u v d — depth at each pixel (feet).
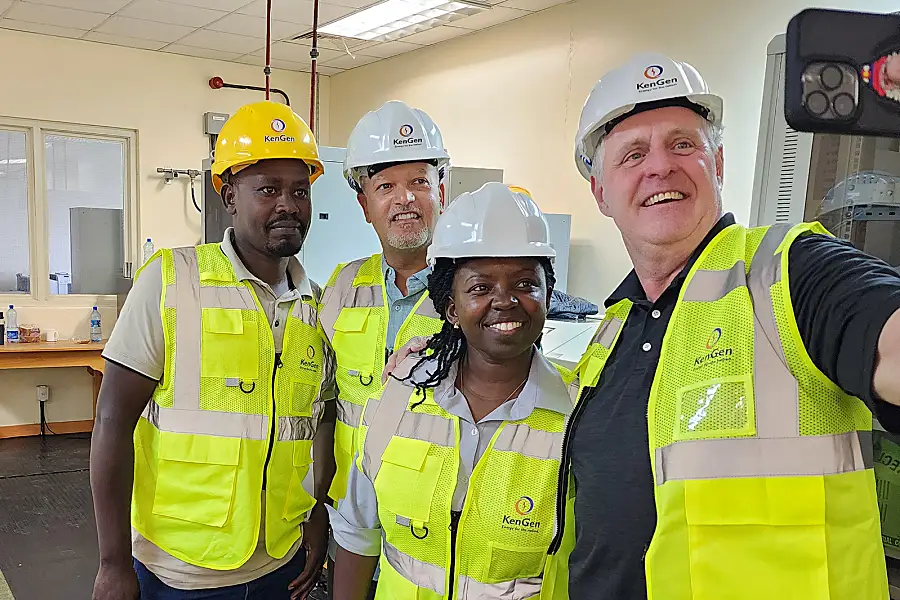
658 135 3.20
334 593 4.44
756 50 10.08
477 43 14.92
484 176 12.85
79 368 17.74
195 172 17.89
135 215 17.65
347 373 5.35
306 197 5.37
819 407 2.60
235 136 5.15
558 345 8.01
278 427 5.23
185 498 5.01
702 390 2.81
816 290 2.50
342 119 19.49
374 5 13.35
